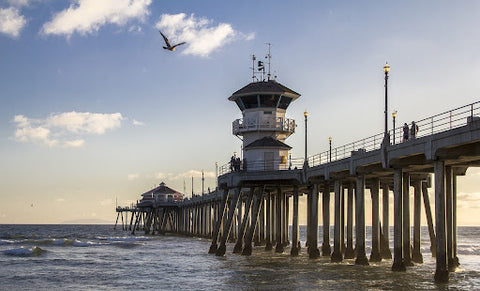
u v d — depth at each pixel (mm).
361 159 42531
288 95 66312
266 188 64938
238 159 60938
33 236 133375
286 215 74812
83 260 61594
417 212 49562
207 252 70062
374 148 40719
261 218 80938
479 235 195000
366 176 46875
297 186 57250
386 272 41969
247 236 59719
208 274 46000
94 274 48250
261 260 54281
